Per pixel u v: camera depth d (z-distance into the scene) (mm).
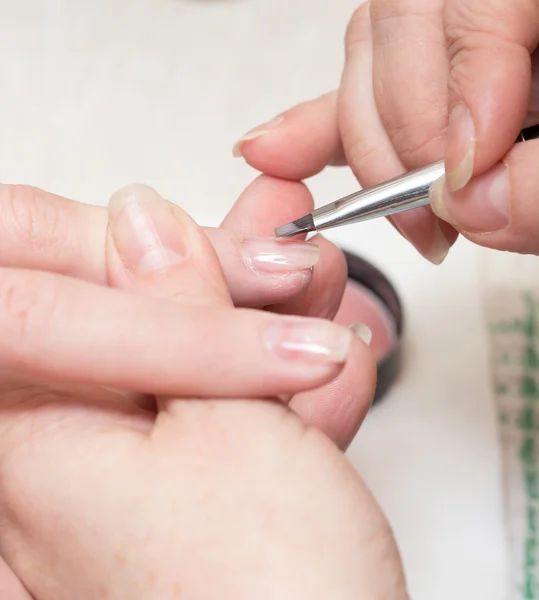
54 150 451
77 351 274
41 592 282
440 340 395
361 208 318
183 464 270
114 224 295
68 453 275
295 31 481
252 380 274
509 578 355
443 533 362
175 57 475
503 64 298
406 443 377
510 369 388
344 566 262
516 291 400
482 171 300
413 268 413
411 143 345
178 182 444
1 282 277
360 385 304
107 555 269
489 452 373
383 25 343
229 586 261
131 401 289
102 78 469
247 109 462
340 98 359
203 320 275
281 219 351
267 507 265
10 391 284
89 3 490
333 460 270
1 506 282
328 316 350
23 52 476
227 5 489
